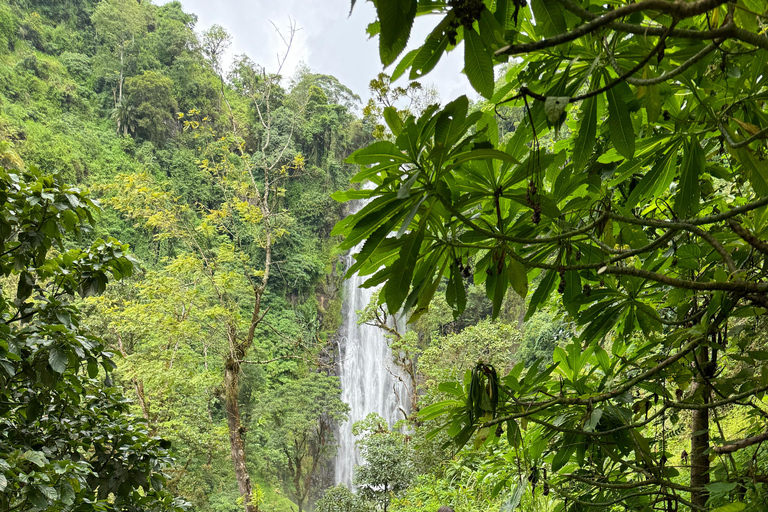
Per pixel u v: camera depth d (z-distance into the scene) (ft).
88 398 11.67
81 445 10.59
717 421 4.77
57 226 9.80
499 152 2.80
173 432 42.34
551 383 5.53
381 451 37.22
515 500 5.73
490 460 6.73
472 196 3.43
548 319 63.31
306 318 110.83
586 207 4.34
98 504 9.25
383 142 2.87
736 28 1.96
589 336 5.11
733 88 3.94
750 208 3.14
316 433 88.22
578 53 3.46
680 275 5.68
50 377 9.15
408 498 30.63
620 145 3.35
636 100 3.56
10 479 7.90
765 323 5.53
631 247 4.74
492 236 3.35
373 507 34.65
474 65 2.49
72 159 109.91
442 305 69.77
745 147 3.68
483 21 2.38
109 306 49.47
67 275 10.26
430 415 5.04
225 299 46.52
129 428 11.39
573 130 5.58
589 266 3.61
